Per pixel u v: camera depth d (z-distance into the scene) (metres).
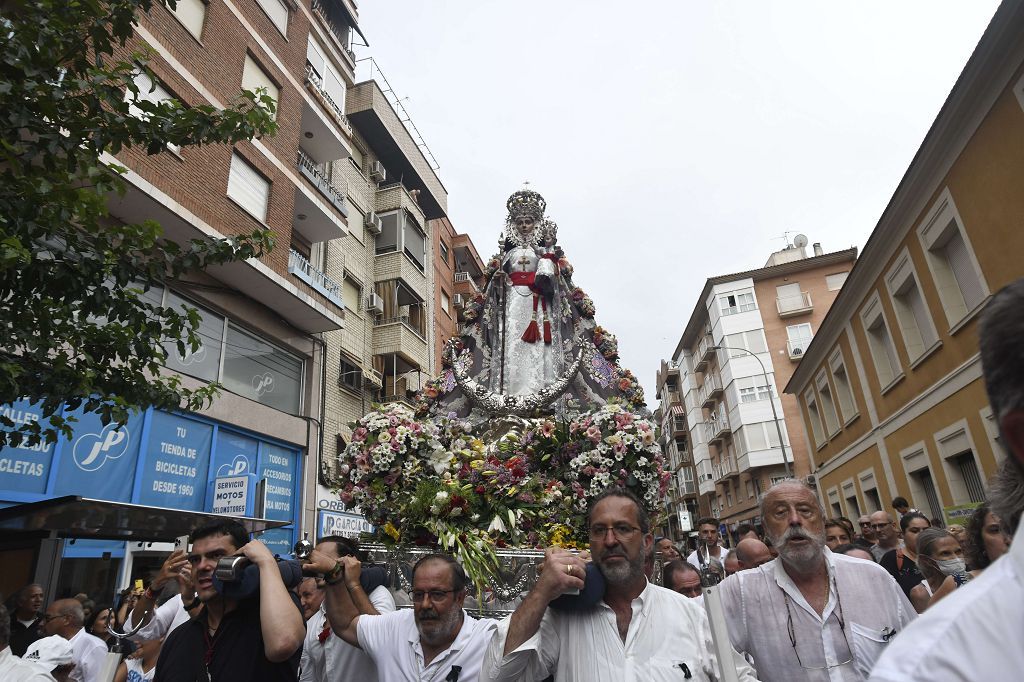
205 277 12.83
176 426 11.70
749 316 34.81
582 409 6.34
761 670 3.04
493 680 2.24
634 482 4.83
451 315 28.97
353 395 17.97
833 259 34.34
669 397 52.78
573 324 6.86
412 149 24.72
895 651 1.01
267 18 15.60
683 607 2.56
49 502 6.07
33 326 4.55
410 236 22.80
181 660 2.60
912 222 12.44
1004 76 9.12
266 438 14.00
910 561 5.89
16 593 6.06
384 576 4.12
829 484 21.69
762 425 33.06
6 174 4.25
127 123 4.78
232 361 13.36
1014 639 0.89
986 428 10.84
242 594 2.49
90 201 4.46
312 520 14.88
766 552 4.66
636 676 2.35
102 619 5.93
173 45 12.33
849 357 17.70
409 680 2.94
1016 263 9.37
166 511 6.88
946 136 10.61
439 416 6.40
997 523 2.81
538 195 7.59
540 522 4.65
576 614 2.50
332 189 17.69
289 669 2.58
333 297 15.98
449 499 4.35
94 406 4.91
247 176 13.80
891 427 15.16
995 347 1.02
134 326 5.04
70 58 4.63
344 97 20.80
